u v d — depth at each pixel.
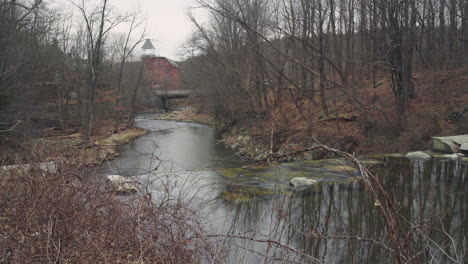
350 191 7.40
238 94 25.78
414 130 13.87
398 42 14.48
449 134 12.95
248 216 5.78
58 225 3.22
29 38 17.09
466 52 18.17
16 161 4.20
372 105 15.98
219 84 27.59
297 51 19.70
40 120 18.77
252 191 7.40
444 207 6.04
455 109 14.00
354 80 19.31
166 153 18.30
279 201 6.67
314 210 6.14
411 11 15.18
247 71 24.41
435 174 8.64
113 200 3.80
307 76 21.84
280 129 18.66
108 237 3.44
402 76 14.74
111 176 4.82
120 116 34.06
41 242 3.14
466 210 5.84
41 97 20.53
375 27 15.27
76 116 25.64
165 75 63.09
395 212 2.21
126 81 37.41
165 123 37.47
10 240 3.04
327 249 4.50
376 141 14.52
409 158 10.91
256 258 4.13
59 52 23.69
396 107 15.07
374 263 4.06
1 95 14.73
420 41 19.70
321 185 7.92
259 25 20.56
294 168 9.80
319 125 17.20
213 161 16.25
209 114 39.69
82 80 26.83
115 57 36.66
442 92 15.62
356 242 4.69
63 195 3.54
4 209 3.49
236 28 24.02
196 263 3.64
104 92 28.89
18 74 15.63
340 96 18.09
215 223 5.39
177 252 3.49
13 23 15.83
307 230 5.14
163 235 3.77
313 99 19.95
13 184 3.71
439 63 18.97
